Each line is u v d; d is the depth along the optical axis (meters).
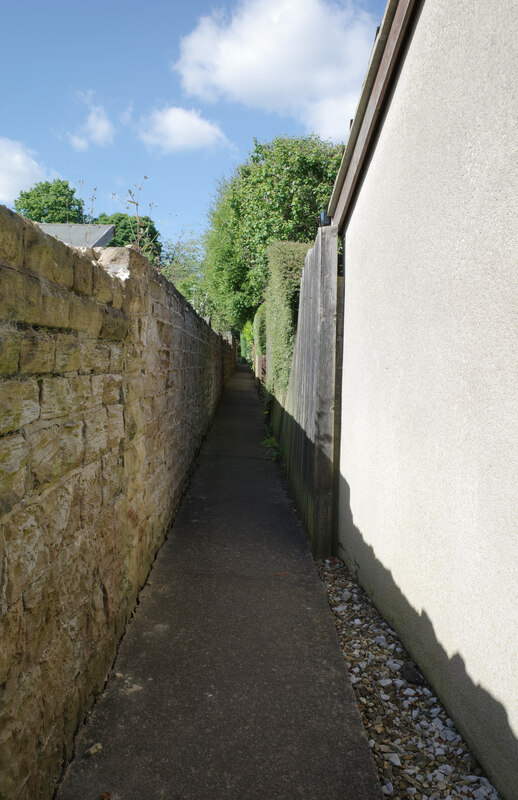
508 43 1.61
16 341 1.31
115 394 2.40
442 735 2.00
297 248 6.68
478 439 1.84
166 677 2.29
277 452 7.20
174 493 4.58
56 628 1.65
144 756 1.82
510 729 1.63
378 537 2.99
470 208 1.87
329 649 2.57
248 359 33.22
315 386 4.06
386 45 2.63
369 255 3.18
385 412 2.87
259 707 2.12
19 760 1.35
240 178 12.70
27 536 1.40
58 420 1.65
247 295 15.52
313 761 1.84
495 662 1.73
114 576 2.42
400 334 2.62
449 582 2.08
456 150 1.97
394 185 2.69
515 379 1.61
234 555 3.77
